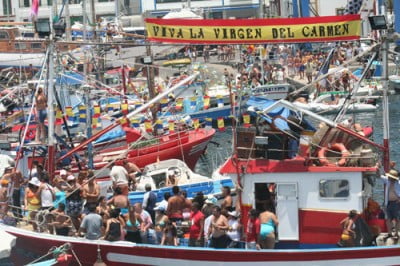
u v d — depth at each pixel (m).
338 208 30.92
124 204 34.41
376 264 30.41
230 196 34.34
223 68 82.62
